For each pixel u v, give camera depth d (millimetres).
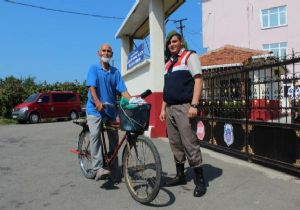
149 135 11656
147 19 14922
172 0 12117
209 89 9008
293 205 4871
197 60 5477
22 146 10875
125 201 5234
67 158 8578
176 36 5648
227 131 8188
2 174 7074
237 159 7820
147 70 12523
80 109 26109
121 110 5219
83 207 5062
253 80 7262
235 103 7879
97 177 5773
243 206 4902
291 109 6199
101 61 6027
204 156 8219
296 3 38469
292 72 6316
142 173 5141
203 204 5027
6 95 27516
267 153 6824
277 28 39469
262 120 6992
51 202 5320
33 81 33125
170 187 5820
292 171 6543
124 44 17828
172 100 5562
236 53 24016
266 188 5629
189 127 5453
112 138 5957
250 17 40812
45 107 24281
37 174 7008
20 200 5449
